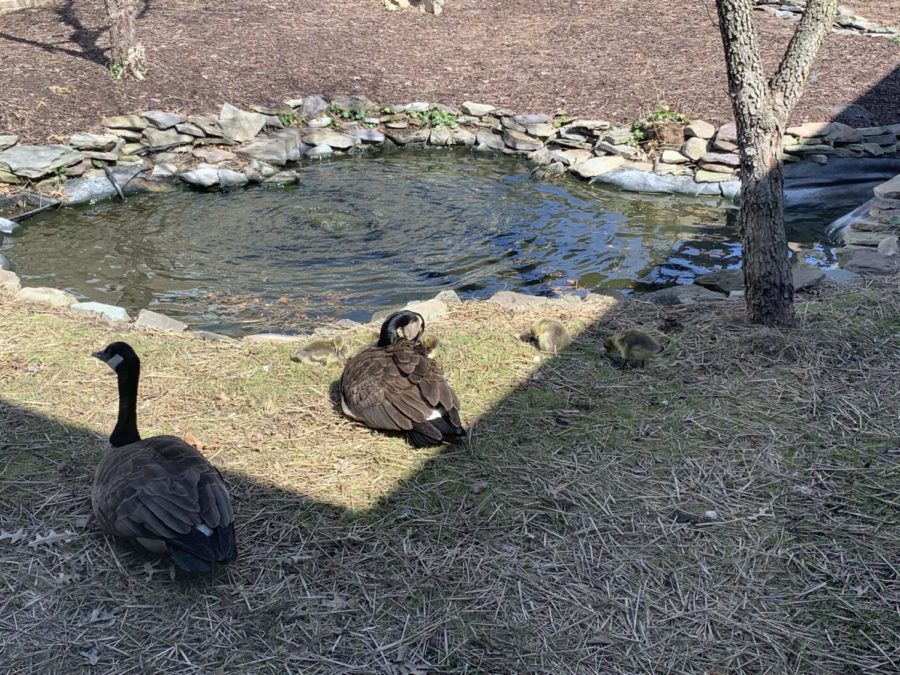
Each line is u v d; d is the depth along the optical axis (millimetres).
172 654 2604
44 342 4004
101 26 9445
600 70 9203
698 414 3566
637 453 3359
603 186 7246
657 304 4492
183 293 5125
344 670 2572
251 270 5461
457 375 3811
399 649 2627
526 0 11672
